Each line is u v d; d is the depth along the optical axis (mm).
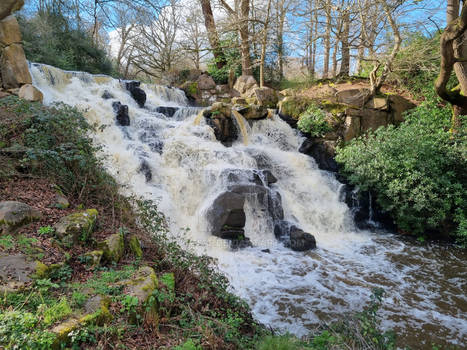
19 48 8500
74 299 3016
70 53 14594
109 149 8273
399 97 12352
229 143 10883
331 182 10539
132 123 10070
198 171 8562
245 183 8156
